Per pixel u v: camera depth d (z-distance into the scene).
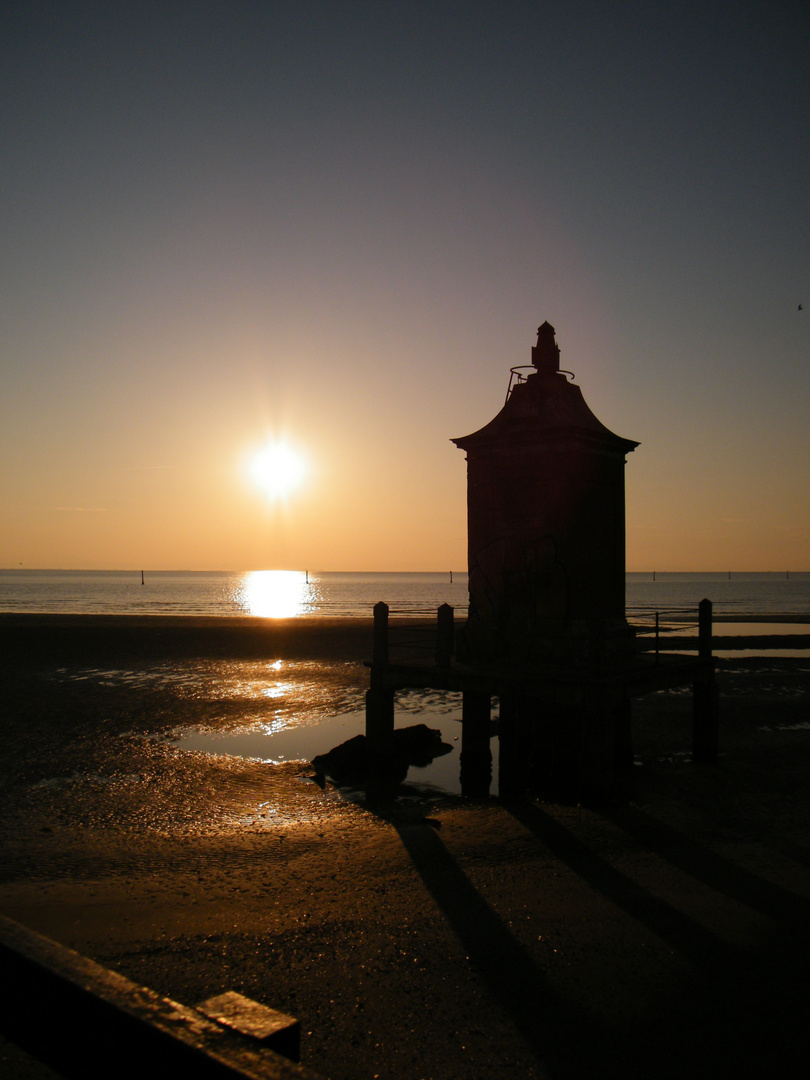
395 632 40.84
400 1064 5.47
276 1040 2.35
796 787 14.48
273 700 24.42
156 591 163.25
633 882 9.26
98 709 22.56
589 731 12.81
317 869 9.88
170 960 7.04
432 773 16.41
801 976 6.88
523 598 15.20
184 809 13.32
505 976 6.82
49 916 8.21
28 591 157.88
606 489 15.60
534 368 15.90
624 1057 5.64
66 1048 2.32
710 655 16.52
